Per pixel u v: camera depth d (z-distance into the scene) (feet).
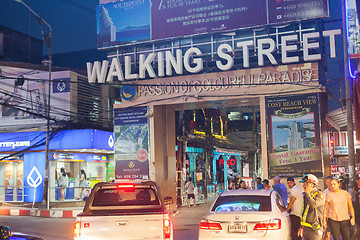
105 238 27.14
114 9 86.38
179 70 77.66
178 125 100.48
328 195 33.24
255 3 77.05
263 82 74.38
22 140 92.32
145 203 30.89
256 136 152.76
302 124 71.36
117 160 82.58
